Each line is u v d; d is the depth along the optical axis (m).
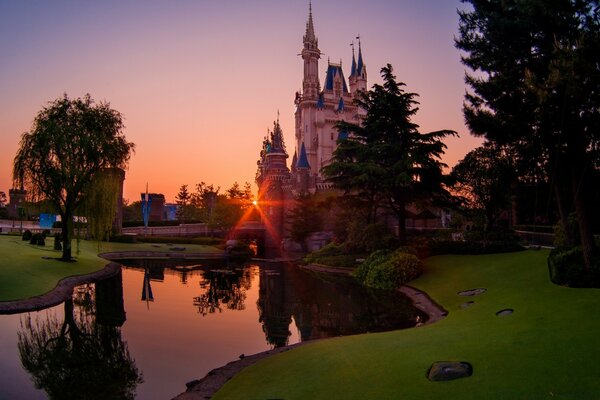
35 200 34.94
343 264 44.41
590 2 17.94
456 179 38.59
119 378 14.34
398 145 38.22
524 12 18.84
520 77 20.56
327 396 9.72
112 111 37.28
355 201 44.97
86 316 23.41
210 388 12.55
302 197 77.75
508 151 23.30
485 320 16.08
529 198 30.92
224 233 93.50
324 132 132.88
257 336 19.83
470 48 23.09
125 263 51.78
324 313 24.78
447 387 9.06
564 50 16.64
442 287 27.41
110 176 37.34
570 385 8.15
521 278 22.69
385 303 26.89
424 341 13.08
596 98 17.50
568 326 12.07
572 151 19.41
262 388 11.12
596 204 25.66
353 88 140.38
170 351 17.39
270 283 37.28
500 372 9.31
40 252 41.03
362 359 12.02
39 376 14.41
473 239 38.59
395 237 43.75
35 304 24.58
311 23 137.88
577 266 18.31
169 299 29.25
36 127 33.56
